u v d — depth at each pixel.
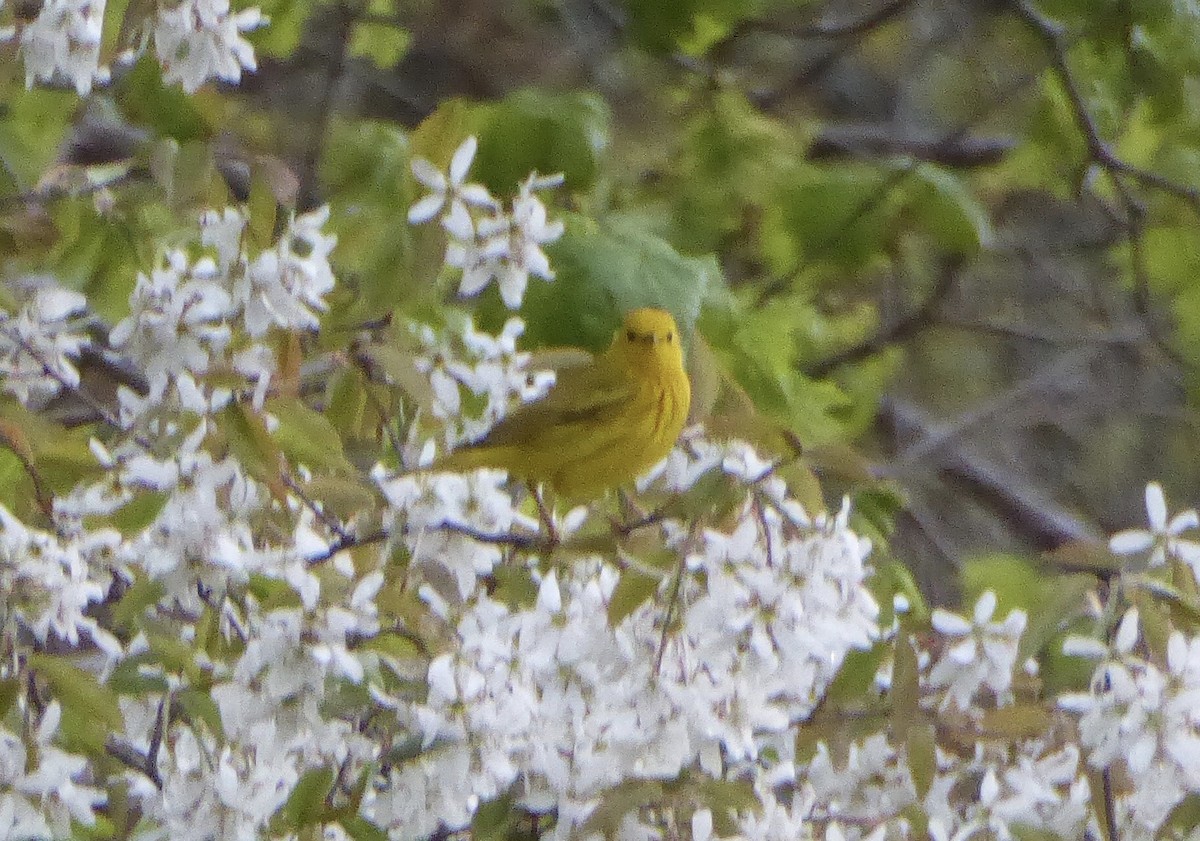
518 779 6.12
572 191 6.54
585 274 6.36
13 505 6.18
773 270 6.90
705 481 6.10
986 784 6.13
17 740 6.05
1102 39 6.71
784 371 6.51
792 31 7.14
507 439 6.19
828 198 6.74
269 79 7.42
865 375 7.21
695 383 6.18
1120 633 6.08
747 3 6.84
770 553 6.09
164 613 6.14
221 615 6.09
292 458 6.13
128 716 6.11
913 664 6.11
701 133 6.84
